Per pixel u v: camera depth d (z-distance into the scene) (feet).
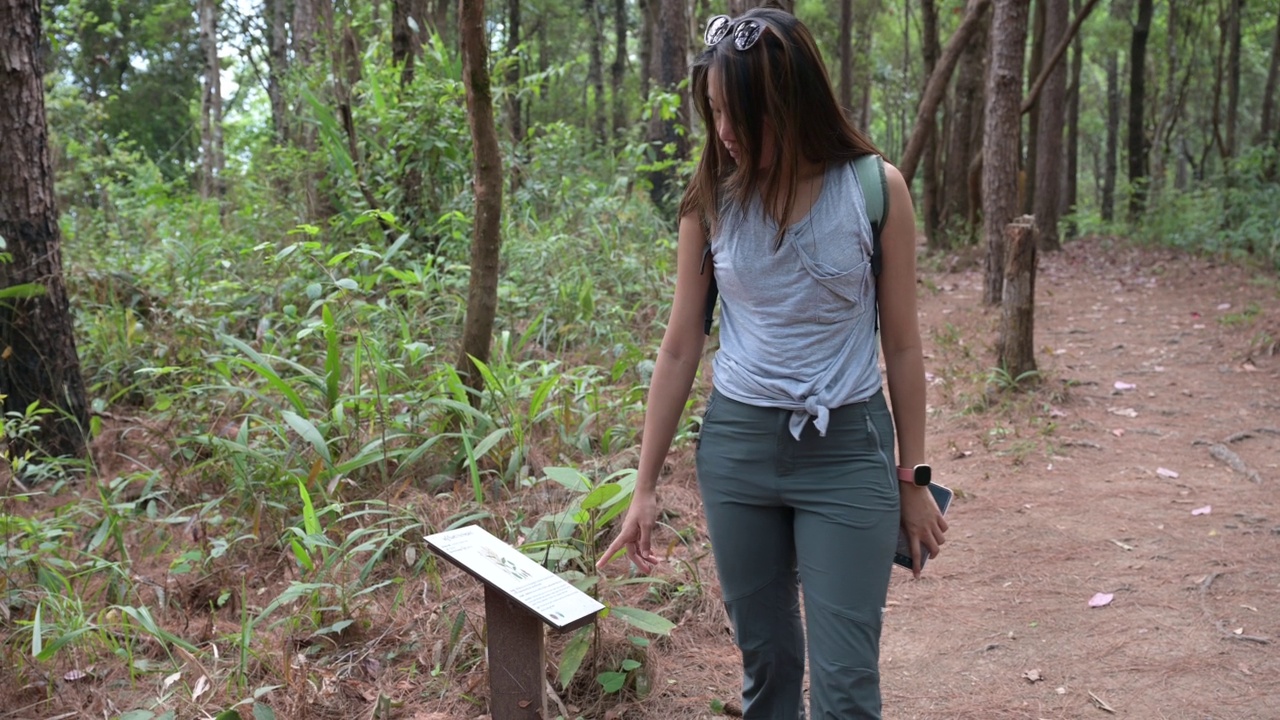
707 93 5.63
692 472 13.87
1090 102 114.01
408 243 22.62
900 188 5.60
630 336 18.97
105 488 12.64
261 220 26.66
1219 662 9.82
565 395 14.85
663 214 30.22
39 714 8.64
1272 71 60.03
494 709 7.41
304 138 31.71
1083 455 16.76
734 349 6.01
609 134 62.85
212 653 9.36
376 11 33.58
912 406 5.92
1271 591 11.36
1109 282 36.73
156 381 17.03
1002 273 29.22
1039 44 46.68
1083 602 11.35
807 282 5.61
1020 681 9.66
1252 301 29.71
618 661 8.99
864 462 5.80
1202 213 46.19
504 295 18.94
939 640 10.62
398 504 12.05
